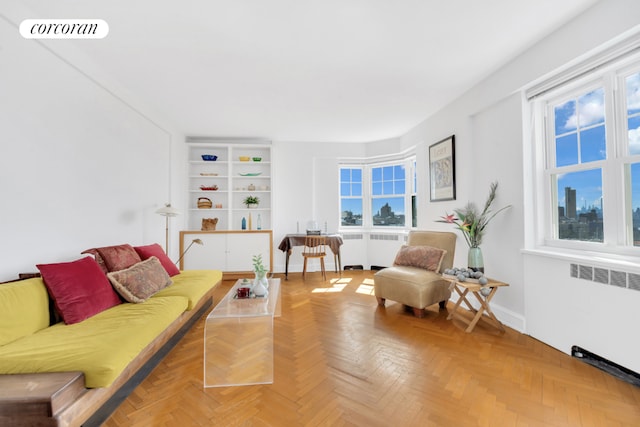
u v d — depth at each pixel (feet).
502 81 9.06
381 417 4.98
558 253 7.55
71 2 6.11
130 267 8.16
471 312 10.50
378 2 6.22
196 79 9.66
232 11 6.44
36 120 6.68
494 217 9.67
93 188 8.61
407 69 9.18
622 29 5.93
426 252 11.32
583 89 7.34
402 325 9.21
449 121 11.95
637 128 6.31
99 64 8.63
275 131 15.97
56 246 7.25
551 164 8.27
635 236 6.35
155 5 6.22
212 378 6.14
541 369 6.50
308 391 5.74
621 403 5.30
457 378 6.17
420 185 14.40
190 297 8.18
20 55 6.26
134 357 5.25
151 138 12.28
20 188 6.29
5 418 3.68
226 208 17.35
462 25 7.06
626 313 6.02
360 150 18.52
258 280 8.32
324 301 11.81
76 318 5.95
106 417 4.94
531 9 6.54
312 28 7.07
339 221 18.51
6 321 5.01
